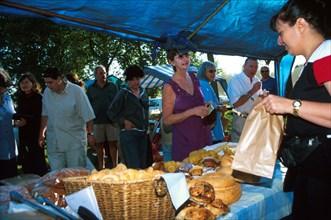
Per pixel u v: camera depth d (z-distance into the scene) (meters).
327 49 1.54
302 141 1.68
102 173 1.77
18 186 1.92
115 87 6.44
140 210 1.64
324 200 1.67
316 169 1.66
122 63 20.22
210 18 3.33
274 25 1.73
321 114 1.52
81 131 4.22
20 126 4.79
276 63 5.36
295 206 1.80
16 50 18.00
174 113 3.15
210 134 3.40
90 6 2.59
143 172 1.75
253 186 2.26
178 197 1.66
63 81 4.13
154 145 6.00
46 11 2.54
